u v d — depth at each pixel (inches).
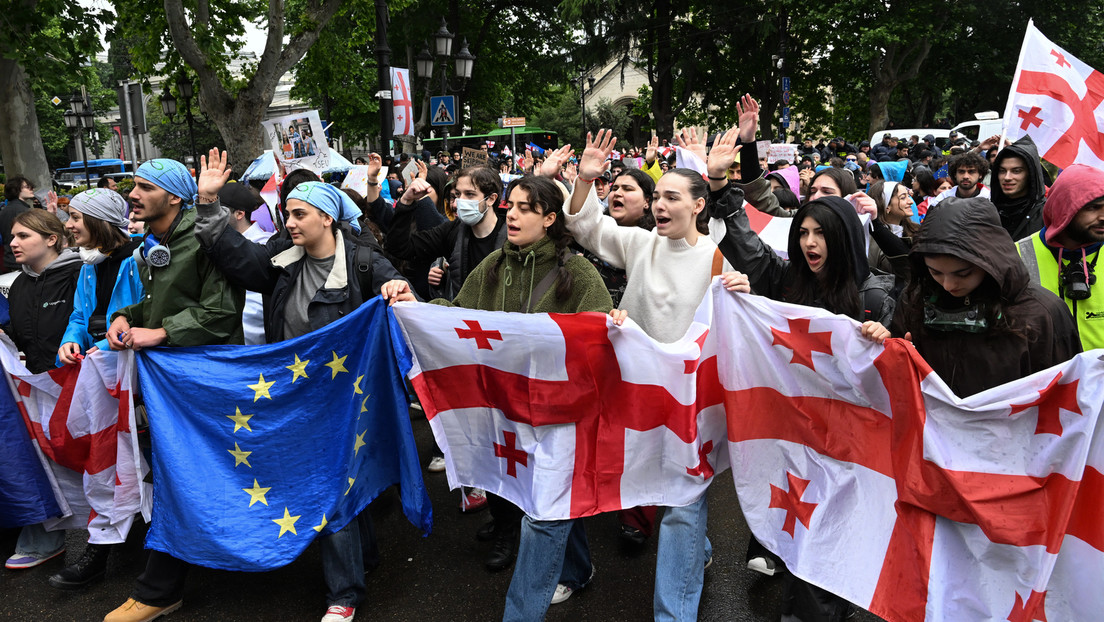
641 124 1895.9
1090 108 184.9
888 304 110.9
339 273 122.3
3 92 453.7
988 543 90.4
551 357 110.2
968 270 87.3
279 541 116.6
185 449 119.1
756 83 1212.5
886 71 1083.9
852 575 99.3
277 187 247.1
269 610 123.5
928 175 260.8
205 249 119.3
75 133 870.4
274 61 508.7
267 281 126.1
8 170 469.1
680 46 1157.1
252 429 119.6
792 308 104.4
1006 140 189.9
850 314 110.7
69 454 132.0
